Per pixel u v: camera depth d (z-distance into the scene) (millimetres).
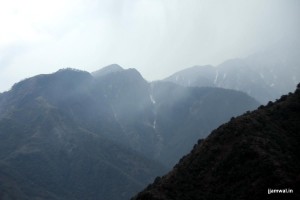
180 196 74812
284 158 74750
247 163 74250
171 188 77562
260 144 78000
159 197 73812
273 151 76188
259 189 67750
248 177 71750
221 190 72812
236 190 70938
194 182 77688
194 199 73312
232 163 76562
